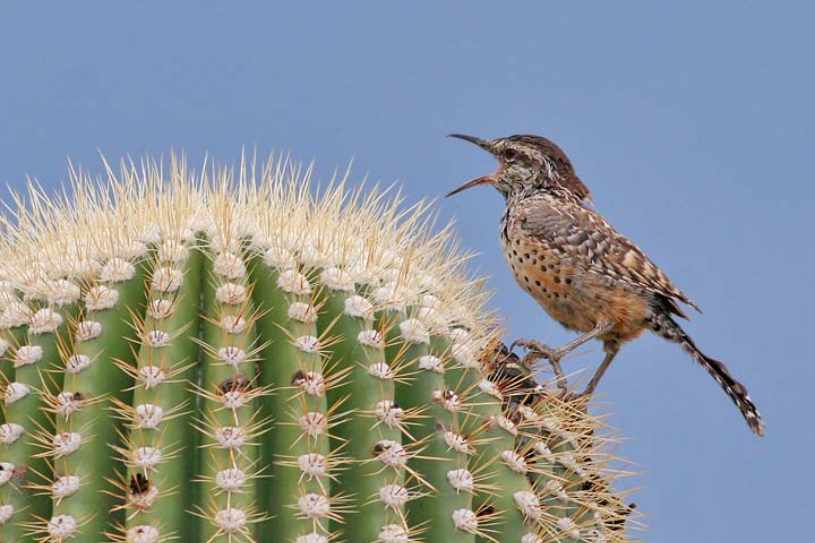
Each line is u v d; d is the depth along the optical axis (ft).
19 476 29.30
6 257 34.45
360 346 31.50
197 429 29.48
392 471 30.19
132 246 32.24
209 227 32.99
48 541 28.86
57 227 35.01
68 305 31.48
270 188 35.68
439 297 35.76
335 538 29.86
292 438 29.48
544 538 33.12
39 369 30.37
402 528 29.73
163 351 29.71
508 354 37.06
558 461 35.04
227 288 30.66
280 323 31.04
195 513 28.94
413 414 31.55
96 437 29.37
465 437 32.53
